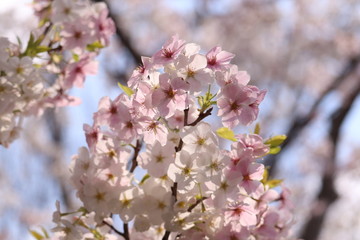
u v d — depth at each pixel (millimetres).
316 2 5574
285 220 1356
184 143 1227
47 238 1376
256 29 5445
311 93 5441
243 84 1222
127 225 1284
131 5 5430
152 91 1211
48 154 4918
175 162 1210
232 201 1216
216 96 1224
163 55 1221
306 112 5152
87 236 1292
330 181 4715
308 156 5355
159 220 1236
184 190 1216
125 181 1253
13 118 1430
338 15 5590
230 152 1216
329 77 5508
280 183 1367
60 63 1514
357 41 5516
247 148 1214
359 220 5621
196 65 1214
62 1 1473
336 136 4984
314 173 5332
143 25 5516
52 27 1504
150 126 1229
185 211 1227
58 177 4773
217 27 5461
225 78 1219
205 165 1208
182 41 1227
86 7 1485
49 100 1495
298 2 5516
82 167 1270
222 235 1229
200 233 1231
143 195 1241
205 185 1211
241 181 1217
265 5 5465
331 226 5703
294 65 5523
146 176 1270
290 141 4684
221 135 1259
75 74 1512
